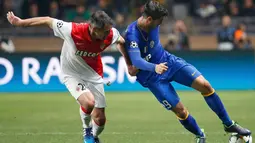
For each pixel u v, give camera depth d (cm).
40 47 7500
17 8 8081
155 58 2747
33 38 7531
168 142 3075
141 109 4588
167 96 2705
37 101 5178
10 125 3794
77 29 2586
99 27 2467
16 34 7525
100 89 2741
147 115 4231
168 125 3719
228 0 7831
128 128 3606
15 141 3141
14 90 5900
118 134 3362
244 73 5938
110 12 7488
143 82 2786
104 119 2797
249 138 2722
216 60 5925
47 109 4634
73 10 7669
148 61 2747
